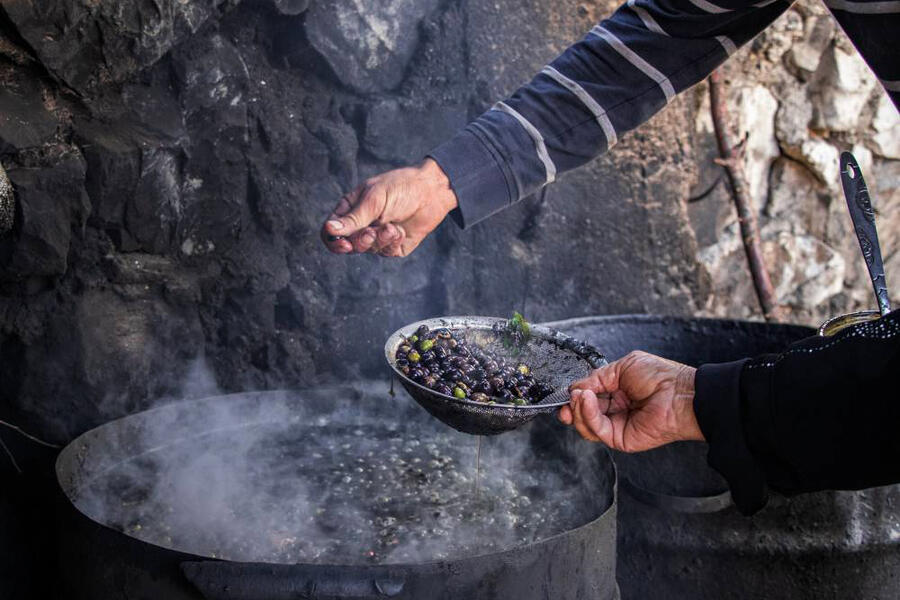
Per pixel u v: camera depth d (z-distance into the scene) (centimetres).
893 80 131
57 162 173
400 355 152
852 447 107
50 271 176
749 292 321
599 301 264
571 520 165
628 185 261
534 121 170
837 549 192
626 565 197
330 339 230
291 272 220
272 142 208
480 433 143
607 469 169
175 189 193
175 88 189
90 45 169
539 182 172
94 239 186
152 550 135
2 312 178
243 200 208
